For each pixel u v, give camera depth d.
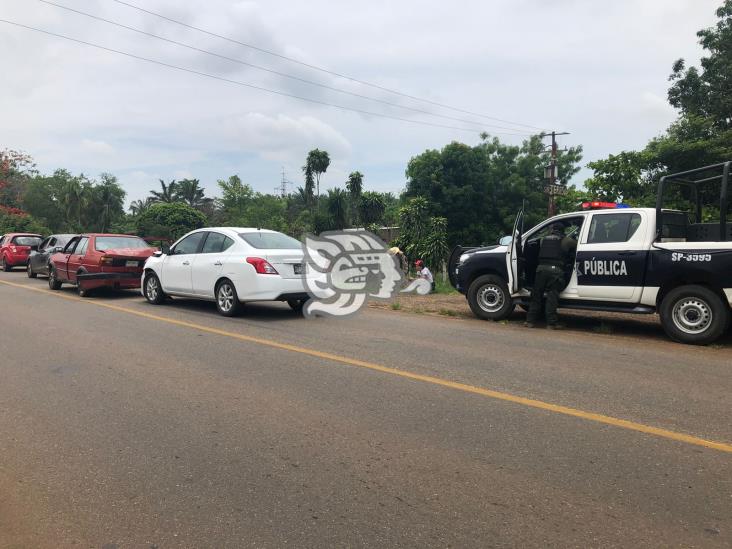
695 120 23.91
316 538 2.82
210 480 3.46
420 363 6.38
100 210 67.38
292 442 4.05
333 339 7.81
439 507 3.12
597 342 7.87
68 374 5.88
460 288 10.22
